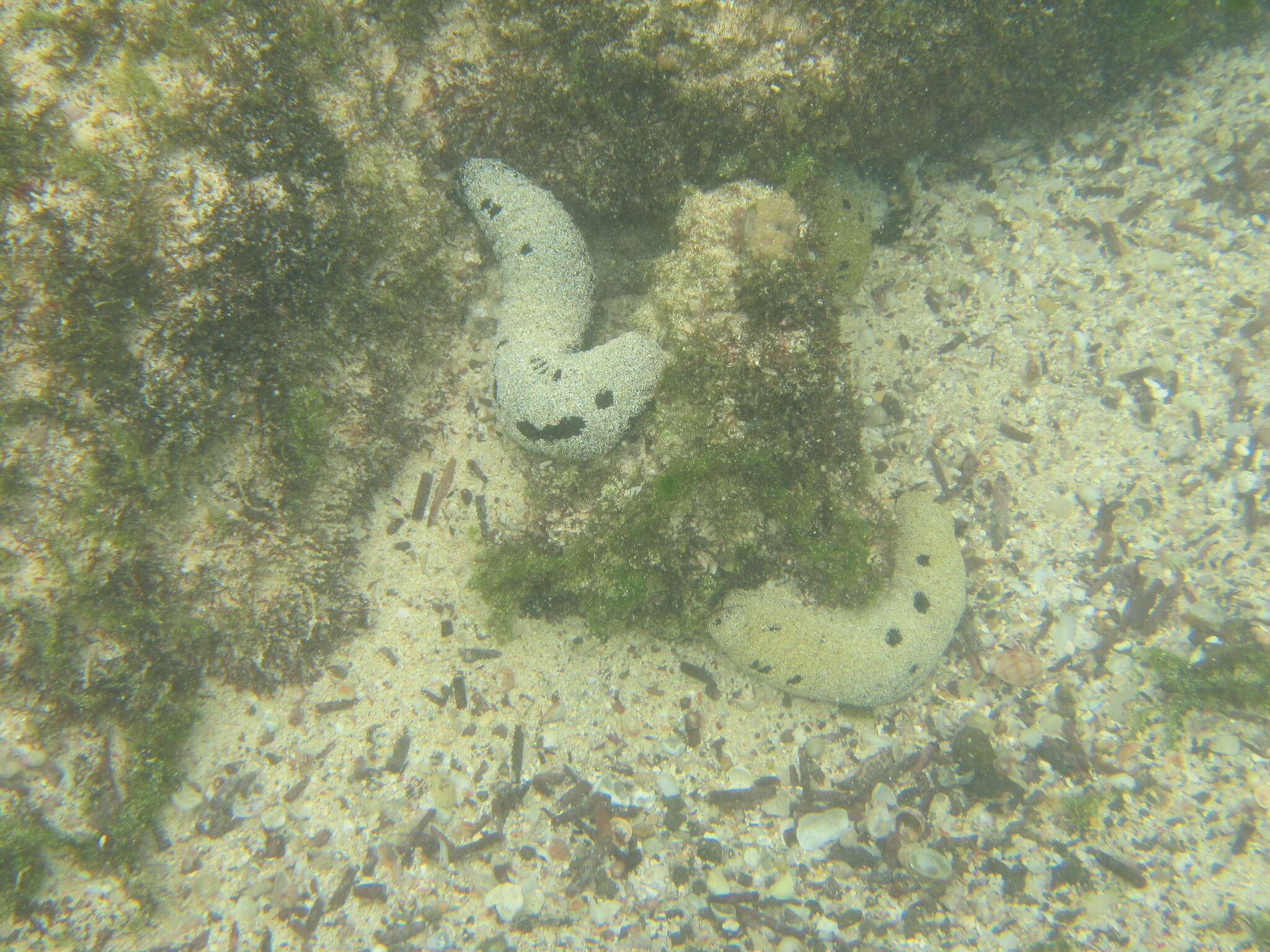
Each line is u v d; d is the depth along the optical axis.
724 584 0.43
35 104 0.36
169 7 0.37
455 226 0.44
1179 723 0.42
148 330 0.37
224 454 0.40
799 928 0.41
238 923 0.40
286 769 0.42
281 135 0.39
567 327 0.43
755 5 0.40
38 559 0.38
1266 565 0.44
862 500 0.44
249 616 0.42
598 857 0.42
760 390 0.40
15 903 0.38
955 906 0.41
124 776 0.40
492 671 0.44
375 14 0.40
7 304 0.36
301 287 0.40
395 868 0.41
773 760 0.44
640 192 0.44
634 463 0.42
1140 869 0.40
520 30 0.40
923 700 0.44
